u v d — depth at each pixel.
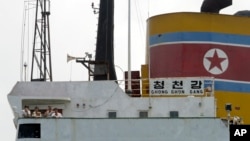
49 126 83.25
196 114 86.31
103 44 97.25
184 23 91.56
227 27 91.81
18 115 87.56
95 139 83.25
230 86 90.94
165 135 83.00
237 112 90.69
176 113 86.62
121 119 83.31
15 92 89.25
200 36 91.25
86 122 83.31
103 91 88.50
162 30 92.75
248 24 92.50
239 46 91.81
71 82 89.25
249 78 91.56
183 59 91.12
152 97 87.69
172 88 88.12
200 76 90.62
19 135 83.31
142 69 95.19
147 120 83.19
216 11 96.50
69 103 88.75
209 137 82.81
